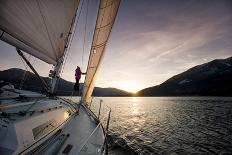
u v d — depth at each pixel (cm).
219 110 4084
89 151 336
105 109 4000
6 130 231
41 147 270
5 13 263
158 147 1315
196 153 1247
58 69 568
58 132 359
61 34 470
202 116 3175
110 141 1331
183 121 2653
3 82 445
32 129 275
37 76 458
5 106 305
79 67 675
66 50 568
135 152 1141
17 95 434
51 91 575
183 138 1641
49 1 347
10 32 292
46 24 375
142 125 2227
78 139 378
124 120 2561
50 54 462
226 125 2262
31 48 370
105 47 754
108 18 716
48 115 356
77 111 609
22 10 291
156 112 4028
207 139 1623
